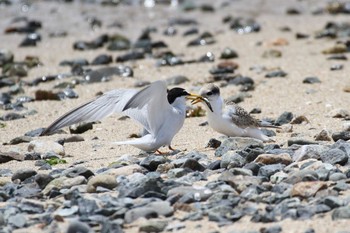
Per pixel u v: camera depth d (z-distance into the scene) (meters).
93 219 9.15
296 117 14.02
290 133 13.31
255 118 13.81
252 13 28.36
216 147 12.63
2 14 29.55
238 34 24.11
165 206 9.38
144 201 9.65
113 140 13.66
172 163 11.16
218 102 12.82
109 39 23.38
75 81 18.47
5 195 10.25
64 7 30.62
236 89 17.02
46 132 11.37
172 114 12.08
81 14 29.11
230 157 11.12
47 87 18.42
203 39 22.95
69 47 23.25
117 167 11.34
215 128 13.01
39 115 15.96
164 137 11.98
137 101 11.05
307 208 9.09
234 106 12.97
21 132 14.70
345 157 10.92
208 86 12.82
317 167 10.49
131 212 9.23
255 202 9.51
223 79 17.94
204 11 29.06
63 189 10.43
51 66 20.66
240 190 9.95
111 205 9.57
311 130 13.46
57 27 26.64
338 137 12.43
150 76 18.89
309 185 9.65
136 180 10.30
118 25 26.50
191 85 17.69
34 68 20.48
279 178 10.25
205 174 10.73
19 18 27.95
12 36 25.17
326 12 27.64
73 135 13.82
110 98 11.38
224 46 22.23
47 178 10.75
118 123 14.85
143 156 12.11
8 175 11.41
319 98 15.84
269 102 15.83
